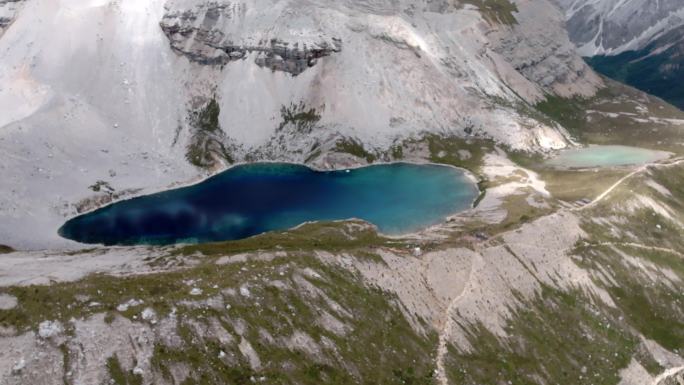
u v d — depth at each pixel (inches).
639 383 3897.6
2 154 5388.8
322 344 3358.8
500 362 3703.3
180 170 6240.2
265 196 5807.1
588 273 4576.8
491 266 4347.9
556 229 4872.0
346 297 3708.2
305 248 4062.5
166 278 3454.7
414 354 3553.2
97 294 3208.7
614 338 4158.5
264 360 3144.7
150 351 2970.0
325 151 6702.8
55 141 5915.4
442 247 4394.7
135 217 5300.2
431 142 6988.2
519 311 4124.0
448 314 3900.1
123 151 6274.6
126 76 7037.4
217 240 4842.5
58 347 2859.3
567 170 6412.4
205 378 2965.1
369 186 6092.5
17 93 6643.7
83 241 4825.3
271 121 7071.9
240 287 3464.6
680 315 4478.3
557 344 3983.8
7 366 2728.8
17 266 3663.9
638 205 5418.3
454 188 6043.3
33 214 5059.1
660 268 4815.5
